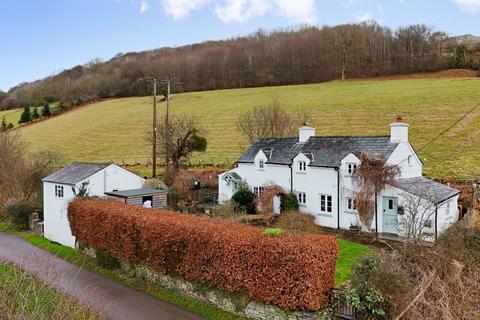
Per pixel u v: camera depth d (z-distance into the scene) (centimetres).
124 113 10031
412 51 12488
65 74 17600
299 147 3659
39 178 4197
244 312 1727
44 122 10869
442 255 1695
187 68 14112
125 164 6144
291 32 16338
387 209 2878
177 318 1717
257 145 4038
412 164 3136
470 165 4147
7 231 3506
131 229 2225
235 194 3653
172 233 1998
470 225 2217
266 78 12912
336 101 7994
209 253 1831
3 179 4388
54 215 3144
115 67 16612
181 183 4191
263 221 3216
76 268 2420
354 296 1506
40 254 2695
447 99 6862
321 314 1562
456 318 1517
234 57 14262
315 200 3316
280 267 1599
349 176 3080
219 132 7206
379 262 1600
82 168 3275
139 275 2194
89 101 13175
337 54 12688
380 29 13462
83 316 1419
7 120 11969
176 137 4706
